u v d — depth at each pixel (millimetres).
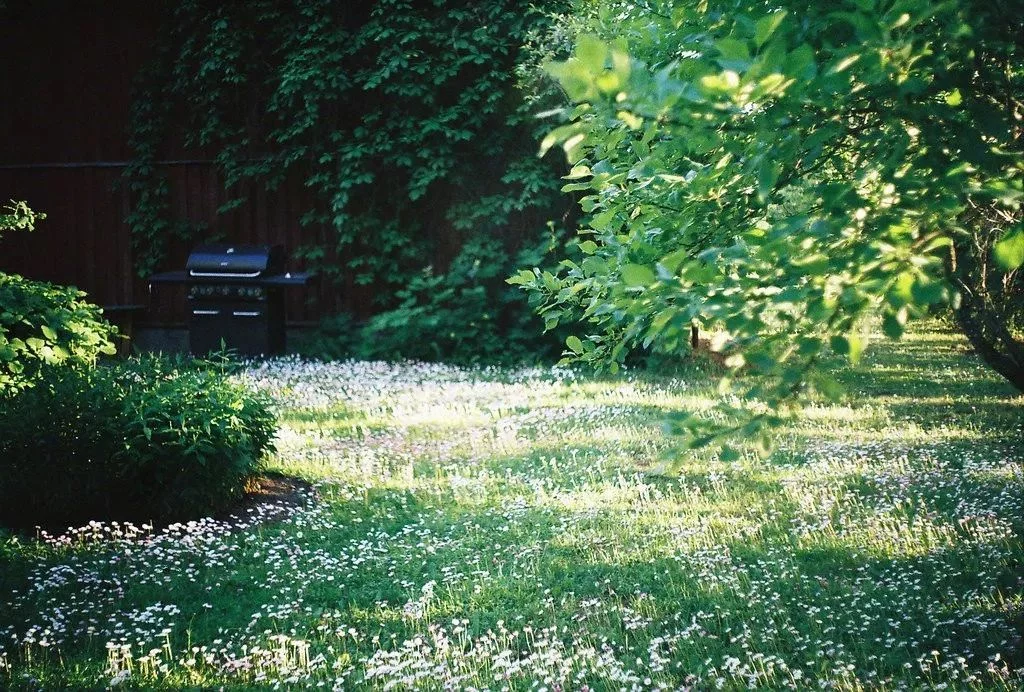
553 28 14508
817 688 4672
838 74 2518
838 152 3568
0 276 8750
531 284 4586
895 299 2627
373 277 15922
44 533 7211
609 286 4062
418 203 16141
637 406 11523
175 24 16375
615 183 4160
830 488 8039
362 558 6848
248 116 16312
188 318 14969
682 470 8805
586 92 2387
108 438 7559
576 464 9180
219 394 8164
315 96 15297
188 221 16781
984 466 8383
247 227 16656
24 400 7688
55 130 17016
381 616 5922
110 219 16984
